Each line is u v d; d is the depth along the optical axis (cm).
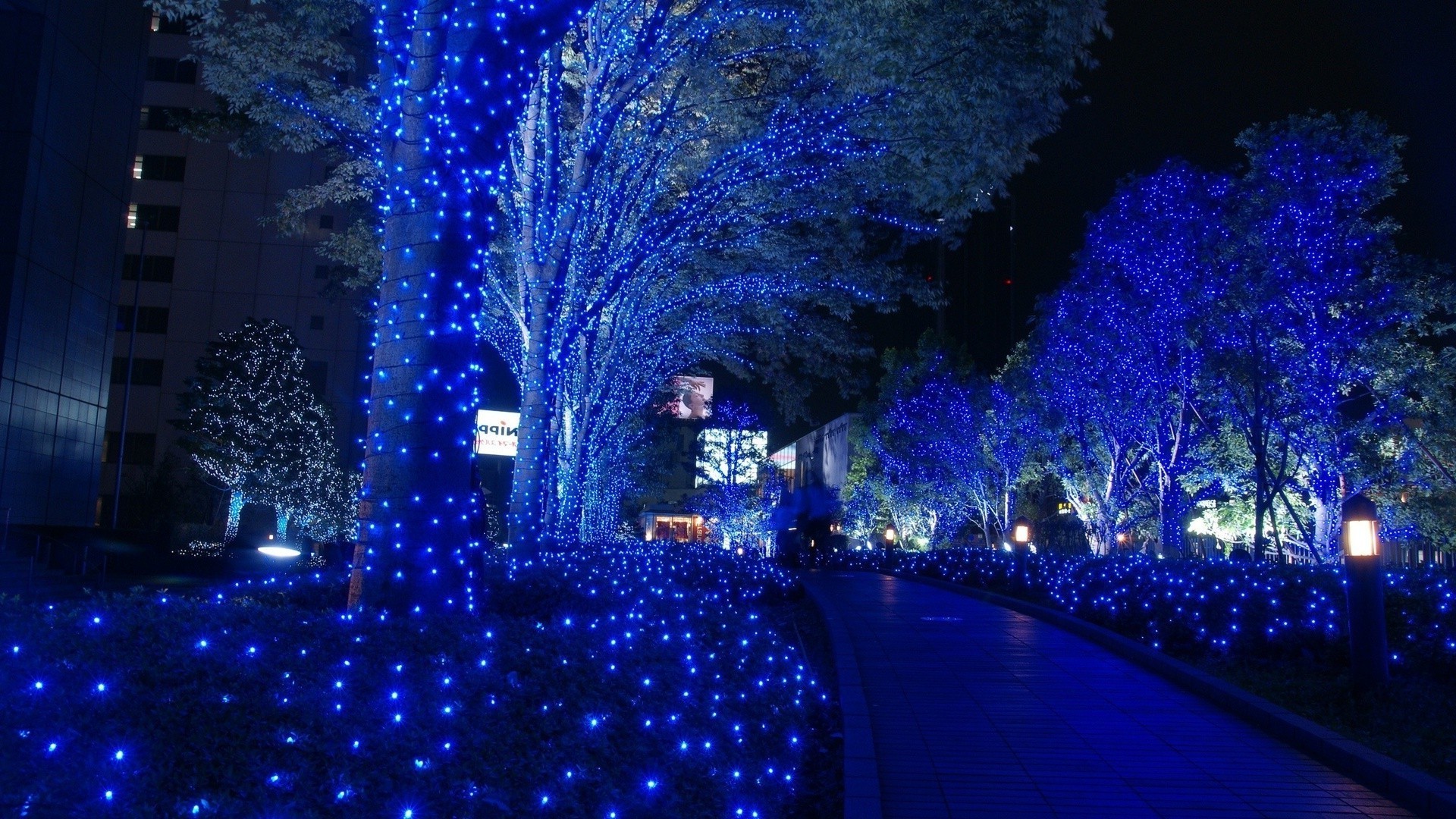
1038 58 1230
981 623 1500
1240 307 1964
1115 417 2403
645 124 1680
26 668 484
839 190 1709
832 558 3847
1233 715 860
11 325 2759
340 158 1941
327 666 549
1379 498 2102
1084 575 1648
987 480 3419
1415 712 803
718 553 2303
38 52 2831
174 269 5162
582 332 1955
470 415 776
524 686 590
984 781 669
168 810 416
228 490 4216
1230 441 2202
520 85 827
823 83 1559
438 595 736
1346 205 1955
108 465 5059
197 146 5228
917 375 3866
